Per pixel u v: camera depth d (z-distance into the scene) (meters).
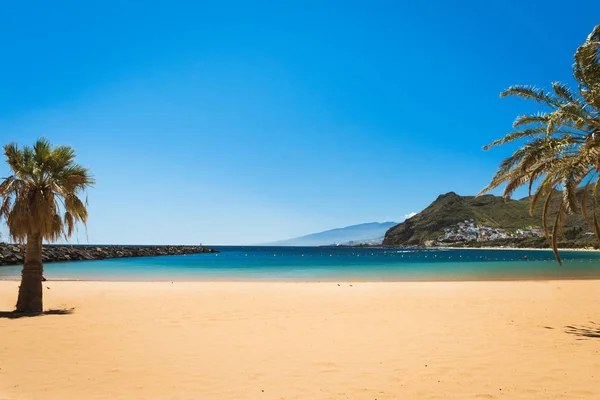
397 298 17.30
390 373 6.88
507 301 16.34
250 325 11.23
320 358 7.83
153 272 39.44
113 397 5.74
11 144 13.40
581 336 9.81
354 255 112.81
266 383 6.38
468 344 8.98
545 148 10.66
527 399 5.66
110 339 9.45
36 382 6.38
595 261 62.81
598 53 10.34
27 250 13.66
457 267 47.62
